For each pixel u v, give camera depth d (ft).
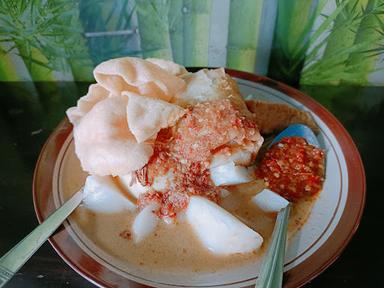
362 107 0.93
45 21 0.92
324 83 1.00
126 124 0.69
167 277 0.62
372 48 0.92
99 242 0.66
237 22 0.91
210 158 0.69
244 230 0.64
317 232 0.65
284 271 0.59
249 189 0.71
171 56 0.99
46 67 1.01
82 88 1.01
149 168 0.69
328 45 0.93
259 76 0.88
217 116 0.68
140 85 0.71
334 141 0.76
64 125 0.80
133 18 0.91
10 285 0.66
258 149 0.72
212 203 0.67
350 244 0.69
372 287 0.64
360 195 0.68
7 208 0.76
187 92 0.73
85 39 0.96
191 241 0.67
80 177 0.75
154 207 0.69
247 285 0.60
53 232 0.65
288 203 0.68
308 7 0.87
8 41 0.96
